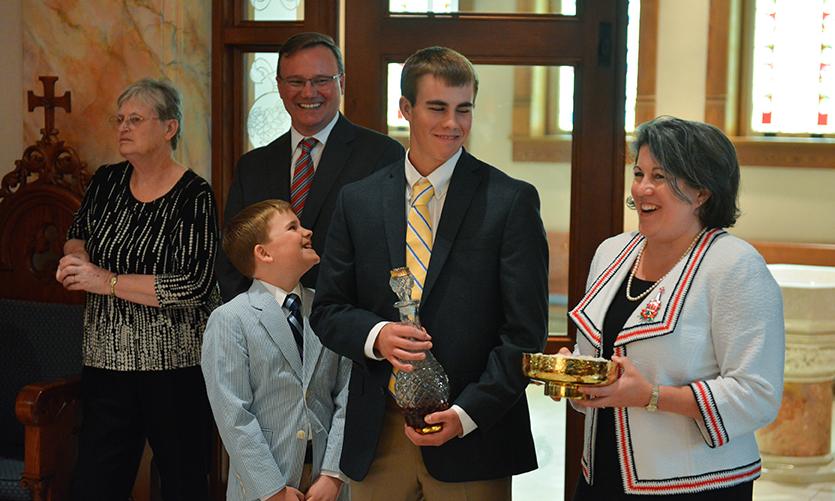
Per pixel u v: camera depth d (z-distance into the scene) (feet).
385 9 12.21
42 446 10.62
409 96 7.70
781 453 17.03
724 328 6.56
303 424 8.69
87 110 12.15
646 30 24.90
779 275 20.11
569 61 12.19
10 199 12.03
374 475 7.82
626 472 6.79
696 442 6.63
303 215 10.25
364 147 10.48
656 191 6.80
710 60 24.50
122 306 10.57
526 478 13.29
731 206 6.88
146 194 10.75
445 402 7.22
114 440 10.78
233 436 8.39
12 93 12.39
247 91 12.48
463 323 7.53
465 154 7.90
